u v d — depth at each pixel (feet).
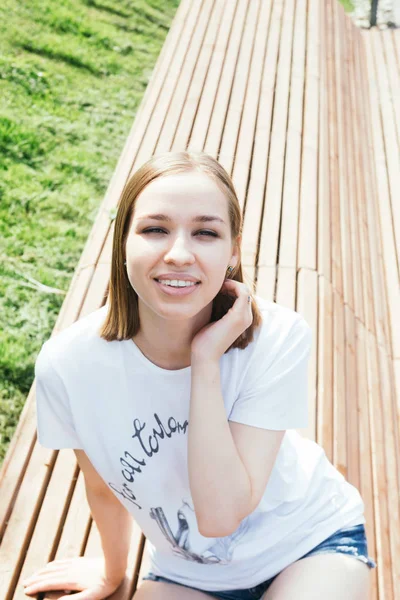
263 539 5.09
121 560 6.29
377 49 22.11
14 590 6.84
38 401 4.93
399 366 12.07
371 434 10.02
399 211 15.74
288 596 4.89
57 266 13.39
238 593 5.46
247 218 11.87
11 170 15.08
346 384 9.87
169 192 4.13
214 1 19.85
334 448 8.64
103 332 4.65
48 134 16.44
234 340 4.58
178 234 4.13
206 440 4.37
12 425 10.80
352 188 14.53
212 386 4.44
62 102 17.67
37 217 14.28
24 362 11.55
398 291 13.67
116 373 4.64
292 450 5.27
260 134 14.16
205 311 4.61
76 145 16.48
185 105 14.94
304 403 4.83
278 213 12.04
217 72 16.34
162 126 14.17
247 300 4.55
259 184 12.71
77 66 19.16
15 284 12.76
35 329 12.10
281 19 19.13
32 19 19.93
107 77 19.30
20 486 7.70
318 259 11.31
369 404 10.29
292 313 4.89
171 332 4.45
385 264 14.34
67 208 14.69
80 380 4.70
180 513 5.04
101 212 11.73
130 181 4.33
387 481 9.54
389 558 8.55
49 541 7.23
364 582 5.07
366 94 19.58
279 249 11.28
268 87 15.81
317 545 5.17
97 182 15.64
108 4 22.41
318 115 15.07
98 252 10.83
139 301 4.49
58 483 7.75
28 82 17.74
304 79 16.34
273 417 4.67
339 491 5.41
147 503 5.04
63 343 4.73
